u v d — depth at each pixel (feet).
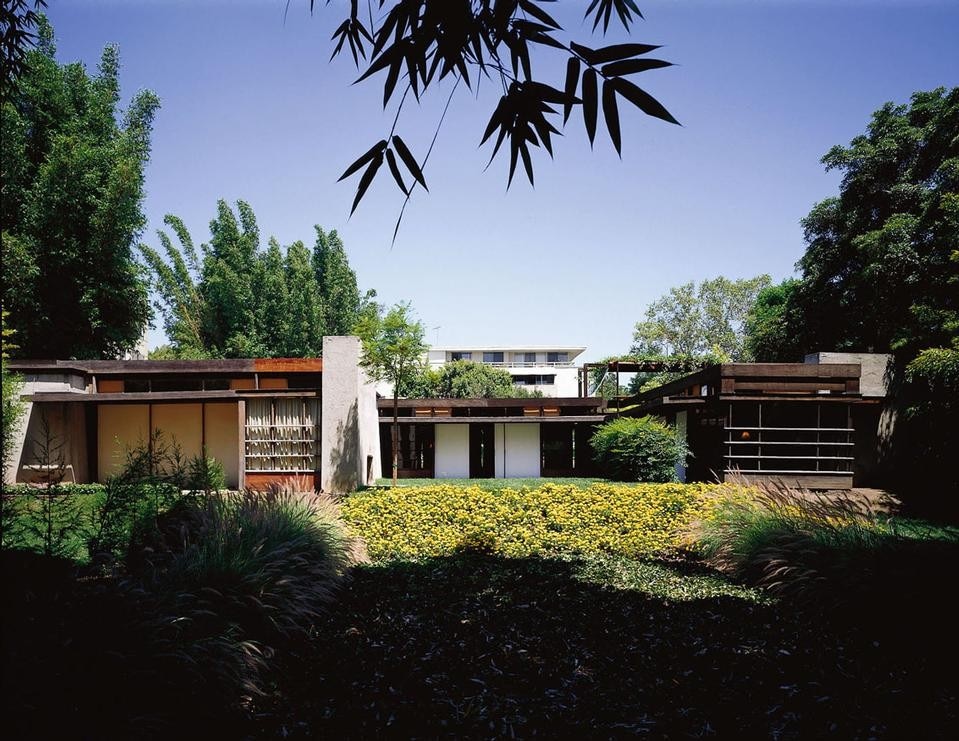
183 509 15.79
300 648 12.62
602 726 9.45
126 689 7.91
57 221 48.37
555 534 25.35
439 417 53.83
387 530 25.44
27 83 48.78
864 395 39.32
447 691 10.73
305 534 17.31
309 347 87.76
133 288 53.42
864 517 18.75
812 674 11.22
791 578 16.65
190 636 9.66
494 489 30.63
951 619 12.37
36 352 50.21
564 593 17.46
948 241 40.06
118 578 10.25
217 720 8.99
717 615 15.10
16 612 8.14
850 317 52.54
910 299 44.09
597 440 47.21
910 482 37.47
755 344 66.44
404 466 56.90
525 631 14.06
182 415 45.09
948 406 33.12
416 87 5.39
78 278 50.21
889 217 47.44
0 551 8.78
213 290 85.92
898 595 13.50
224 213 88.33
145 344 72.69
